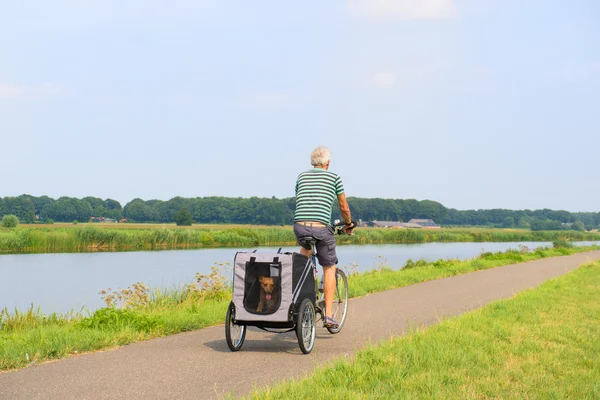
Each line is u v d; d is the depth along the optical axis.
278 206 161.12
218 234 52.59
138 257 33.06
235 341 6.44
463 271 18.83
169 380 5.05
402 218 185.62
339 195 6.85
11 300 15.70
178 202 176.62
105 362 5.75
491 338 6.75
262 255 6.20
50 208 167.12
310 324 6.46
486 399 4.43
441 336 6.61
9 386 4.83
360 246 56.81
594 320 8.38
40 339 6.54
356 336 7.28
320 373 4.95
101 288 18.36
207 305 10.28
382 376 4.91
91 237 42.34
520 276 17.16
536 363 5.60
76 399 4.48
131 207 176.50
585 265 21.84
